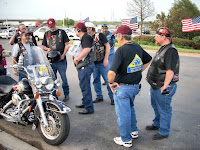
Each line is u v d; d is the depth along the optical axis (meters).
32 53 3.86
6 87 3.90
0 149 3.36
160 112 3.50
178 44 22.36
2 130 3.91
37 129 3.96
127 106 3.23
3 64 5.02
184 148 3.37
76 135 3.76
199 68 9.81
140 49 3.30
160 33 3.29
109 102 5.40
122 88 3.19
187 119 4.44
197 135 3.78
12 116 3.64
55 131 3.36
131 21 17.86
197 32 24.81
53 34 5.16
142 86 6.85
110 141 3.57
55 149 3.33
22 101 3.49
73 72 8.73
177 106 5.17
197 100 5.59
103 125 4.14
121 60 3.08
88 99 4.56
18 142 3.51
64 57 5.23
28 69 3.52
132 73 3.15
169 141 3.57
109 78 3.09
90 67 4.41
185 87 6.79
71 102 5.36
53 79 3.68
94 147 3.38
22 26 5.11
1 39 26.50
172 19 26.17
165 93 3.29
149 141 3.57
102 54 4.96
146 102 5.41
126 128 3.28
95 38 4.84
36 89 3.31
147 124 4.18
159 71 3.35
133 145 3.45
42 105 3.35
